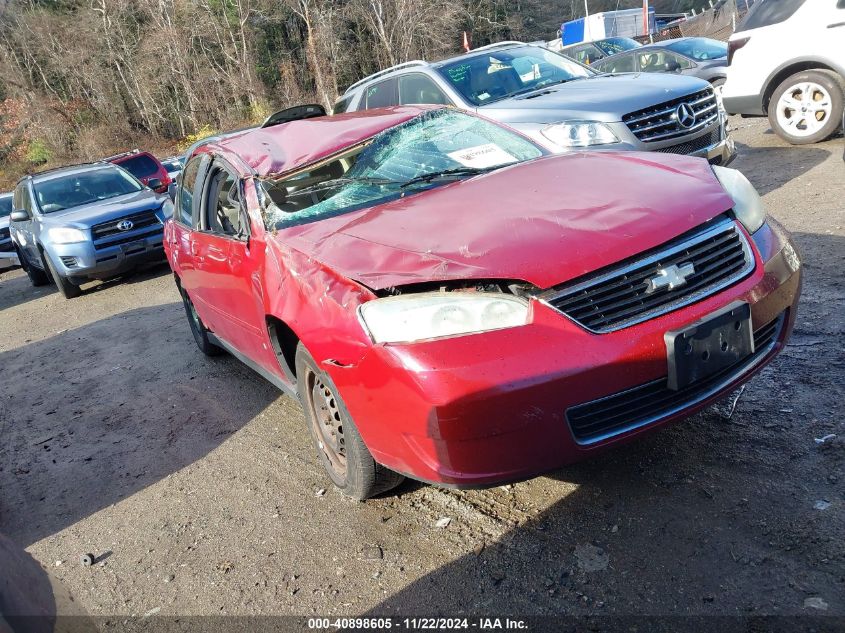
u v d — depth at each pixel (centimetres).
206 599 288
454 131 426
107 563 331
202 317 531
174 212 549
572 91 678
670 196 289
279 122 475
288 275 318
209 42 4016
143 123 4512
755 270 280
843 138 816
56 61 4288
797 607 217
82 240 959
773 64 822
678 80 674
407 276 265
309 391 340
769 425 313
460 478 252
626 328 250
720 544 250
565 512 289
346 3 3581
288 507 342
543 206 296
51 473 445
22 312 1027
